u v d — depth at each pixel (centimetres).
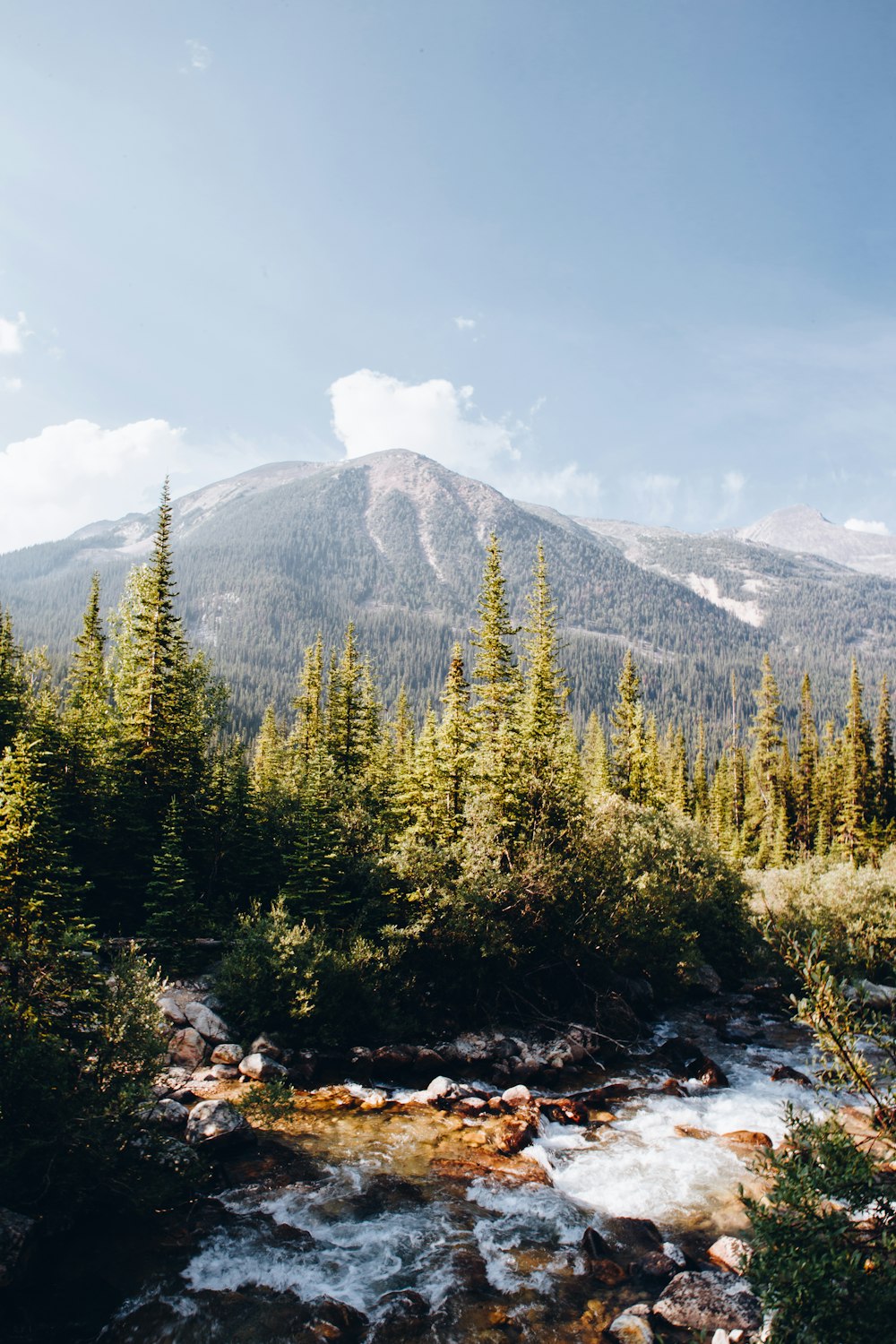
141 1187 1368
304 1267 1297
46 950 1436
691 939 3553
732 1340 1064
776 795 9000
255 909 2805
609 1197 1583
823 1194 671
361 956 2581
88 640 5431
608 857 3188
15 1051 1236
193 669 4994
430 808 3825
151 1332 1112
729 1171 1705
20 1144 1224
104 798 3241
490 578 4450
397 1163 1695
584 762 7569
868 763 7825
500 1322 1167
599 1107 2095
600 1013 2852
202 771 3938
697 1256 1359
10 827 1786
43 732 3228
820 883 3622
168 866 2956
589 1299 1230
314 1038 2381
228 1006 2394
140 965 1455
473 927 2719
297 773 5156
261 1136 1778
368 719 6000
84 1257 1270
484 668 4381
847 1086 731
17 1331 1092
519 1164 1720
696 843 4316
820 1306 622
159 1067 1398
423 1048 2412
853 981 816
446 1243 1391
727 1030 2970
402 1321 1161
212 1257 1307
